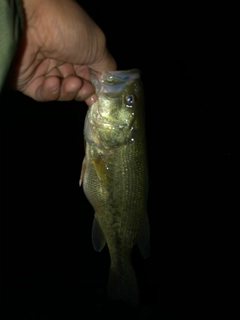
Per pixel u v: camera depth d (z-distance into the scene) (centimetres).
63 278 57
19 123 77
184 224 70
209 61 96
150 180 79
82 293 55
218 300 57
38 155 75
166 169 81
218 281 59
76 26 23
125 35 98
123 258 35
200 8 101
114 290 36
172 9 100
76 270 58
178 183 78
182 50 97
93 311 53
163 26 99
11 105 77
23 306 52
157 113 90
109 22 98
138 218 33
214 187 77
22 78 26
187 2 101
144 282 59
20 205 67
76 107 79
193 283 59
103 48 26
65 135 78
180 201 75
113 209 32
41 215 66
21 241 62
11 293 54
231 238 67
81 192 70
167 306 55
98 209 32
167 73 95
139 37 98
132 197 32
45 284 56
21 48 23
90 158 31
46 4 22
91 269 58
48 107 78
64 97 27
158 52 97
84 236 63
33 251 60
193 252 64
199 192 76
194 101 91
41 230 64
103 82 30
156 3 100
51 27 23
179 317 54
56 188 70
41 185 70
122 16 98
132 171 31
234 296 57
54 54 25
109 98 30
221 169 81
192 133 87
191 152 84
